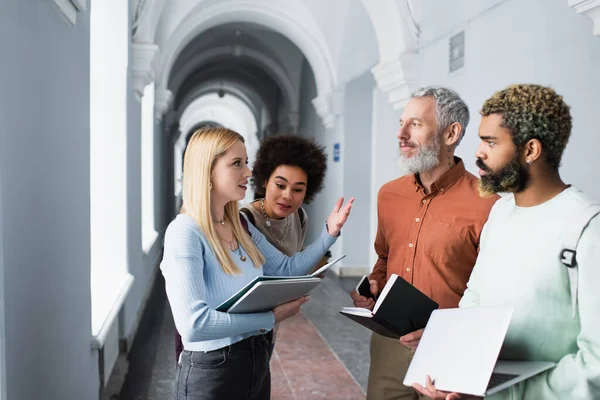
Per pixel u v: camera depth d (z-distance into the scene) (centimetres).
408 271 266
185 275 198
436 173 263
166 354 596
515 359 177
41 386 250
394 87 710
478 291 202
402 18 666
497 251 185
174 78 1595
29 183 233
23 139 225
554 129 173
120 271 589
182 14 920
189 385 212
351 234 1067
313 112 1376
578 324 169
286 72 1546
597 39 370
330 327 704
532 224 177
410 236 267
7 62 205
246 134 3047
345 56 1027
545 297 171
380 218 285
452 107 253
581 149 387
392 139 764
